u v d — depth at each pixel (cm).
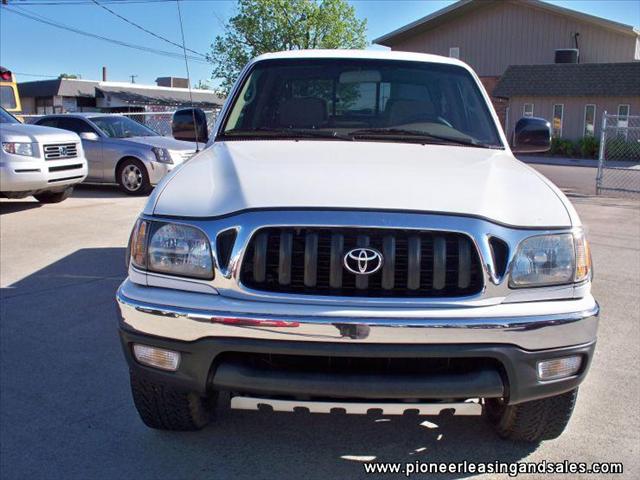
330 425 354
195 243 274
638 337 488
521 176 321
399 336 258
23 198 1111
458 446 333
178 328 268
